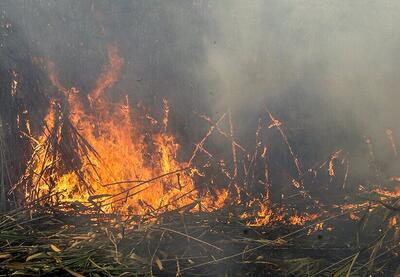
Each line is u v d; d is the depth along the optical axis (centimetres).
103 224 408
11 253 358
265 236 397
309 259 354
